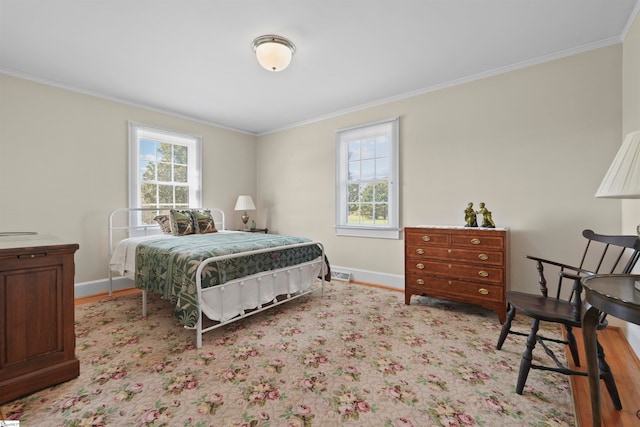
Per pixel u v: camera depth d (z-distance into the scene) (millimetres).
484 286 2516
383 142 3691
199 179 4258
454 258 2664
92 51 2461
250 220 4949
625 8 1969
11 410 1378
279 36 2252
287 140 4645
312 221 4363
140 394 1513
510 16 2043
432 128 3260
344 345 2066
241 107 3844
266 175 4938
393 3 1904
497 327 2373
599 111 2396
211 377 1668
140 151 3717
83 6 1901
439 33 2246
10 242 1710
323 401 1470
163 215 3615
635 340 1881
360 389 1566
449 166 3148
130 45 2371
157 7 1919
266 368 1766
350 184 4016
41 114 2951
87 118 3254
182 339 2150
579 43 2402
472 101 2998
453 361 1846
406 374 1705
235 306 2303
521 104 2732
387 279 3627
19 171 2832
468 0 1882
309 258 3086
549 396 1503
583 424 1283
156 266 2408
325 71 2863
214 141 4488
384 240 3658
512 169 2783
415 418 1352
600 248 2395
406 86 3234
